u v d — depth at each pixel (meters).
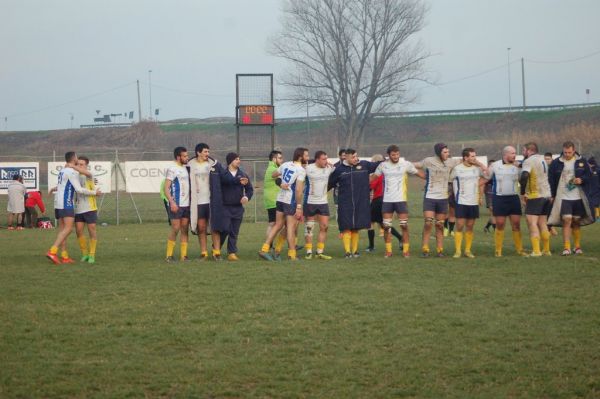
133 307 12.60
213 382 8.75
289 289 14.05
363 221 19.02
